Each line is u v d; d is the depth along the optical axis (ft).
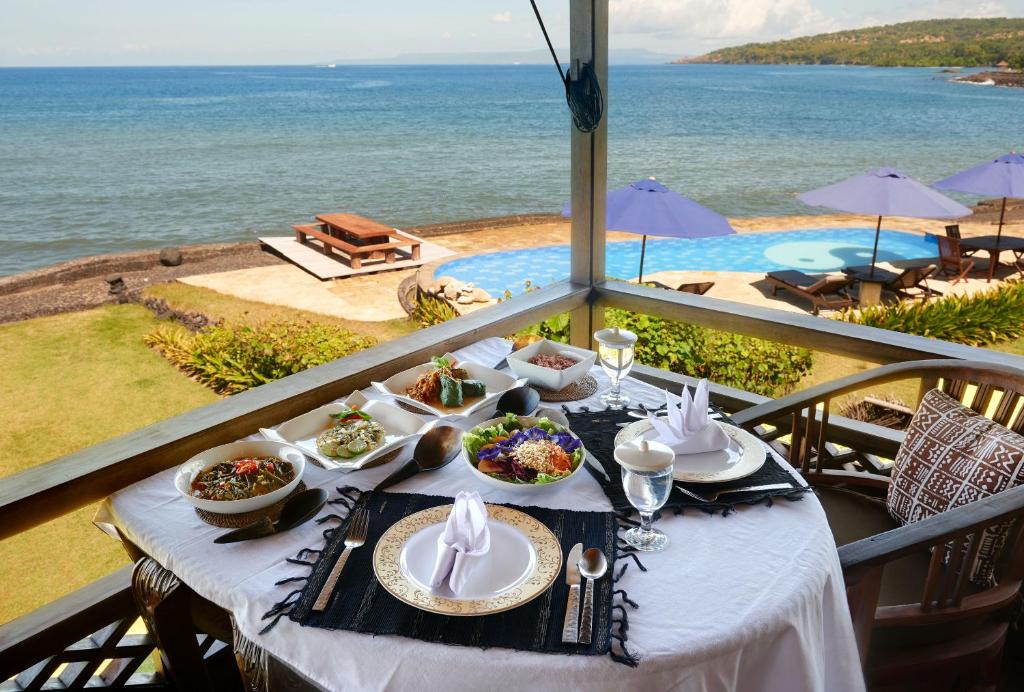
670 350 13.66
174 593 4.07
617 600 3.27
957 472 4.95
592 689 2.88
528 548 3.61
